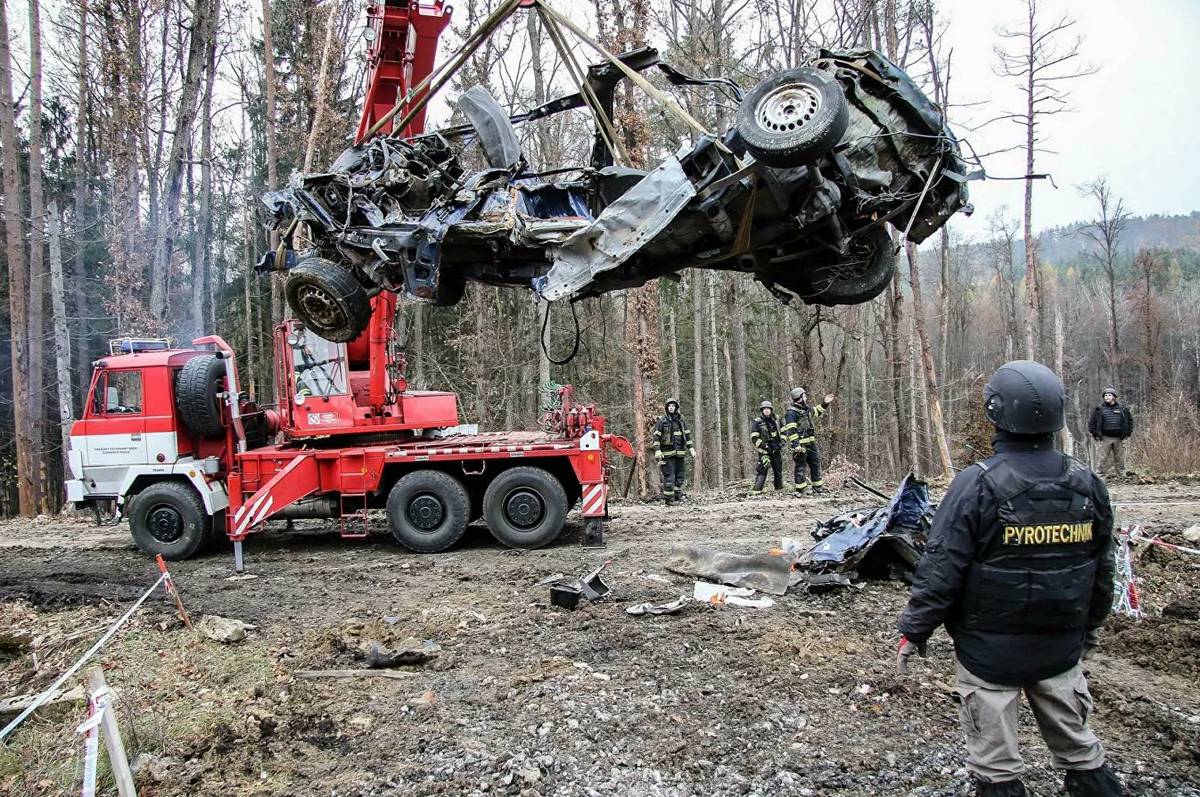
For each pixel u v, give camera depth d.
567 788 3.95
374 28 8.90
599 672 5.45
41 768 4.27
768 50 20.73
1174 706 4.67
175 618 6.96
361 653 5.93
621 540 10.02
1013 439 3.11
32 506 18.02
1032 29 18.16
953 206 5.35
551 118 22.25
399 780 4.07
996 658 3.03
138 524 9.72
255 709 4.95
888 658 5.51
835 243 5.31
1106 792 3.07
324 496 10.00
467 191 6.08
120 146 21.38
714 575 7.62
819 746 4.30
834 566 7.47
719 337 31.27
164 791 4.02
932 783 3.90
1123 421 15.29
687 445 13.79
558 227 5.72
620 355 29.56
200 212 26.72
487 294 24.78
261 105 28.97
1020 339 42.81
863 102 5.07
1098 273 66.06
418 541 9.65
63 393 18.58
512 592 7.54
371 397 9.89
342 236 6.17
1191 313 50.94
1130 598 6.21
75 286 25.92
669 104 5.48
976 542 3.03
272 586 8.17
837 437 23.53
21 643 6.32
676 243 5.42
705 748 4.32
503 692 5.15
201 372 9.52
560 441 9.93
